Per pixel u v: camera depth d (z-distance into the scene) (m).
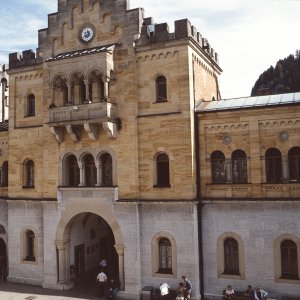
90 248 37.41
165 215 29.73
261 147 28.47
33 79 35.53
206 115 29.86
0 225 38.31
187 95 29.45
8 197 36.38
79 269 35.56
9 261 35.91
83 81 32.16
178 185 29.39
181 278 29.00
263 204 27.94
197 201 29.25
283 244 27.62
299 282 26.81
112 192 31.19
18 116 36.12
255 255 28.03
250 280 28.06
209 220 29.41
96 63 30.67
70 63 31.64
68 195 32.94
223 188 29.28
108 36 32.16
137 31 30.97
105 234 40.06
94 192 31.91
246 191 28.66
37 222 34.75
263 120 28.38
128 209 30.62
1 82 50.09
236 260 28.84
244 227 28.39
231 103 30.97
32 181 35.75
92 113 30.69
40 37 34.84
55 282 33.19
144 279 30.22
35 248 34.84
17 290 32.81
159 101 30.50
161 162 30.52
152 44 30.41
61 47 33.97
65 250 33.38
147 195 30.38
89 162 32.91
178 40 29.61
